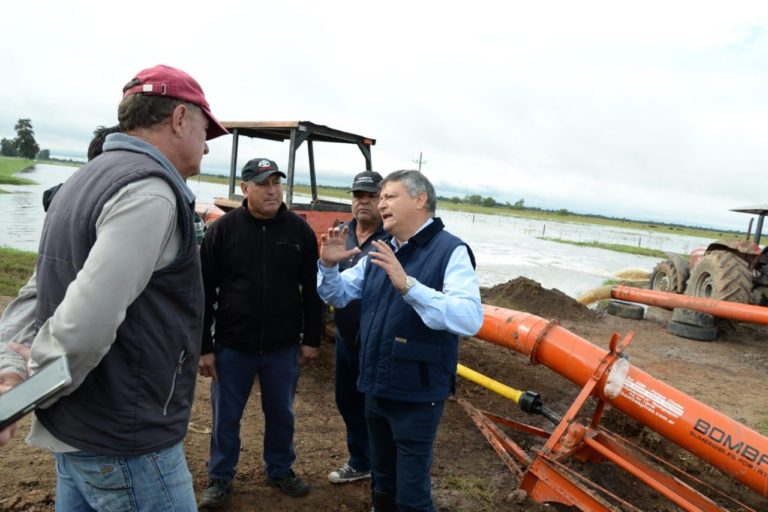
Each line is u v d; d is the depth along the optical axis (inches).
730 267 330.3
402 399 95.2
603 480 142.6
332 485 133.7
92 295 52.6
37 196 1064.2
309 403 181.2
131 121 65.3
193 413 161.8
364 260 119.6
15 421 49.8
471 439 167.9
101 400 60.0
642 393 123.6
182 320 64.9
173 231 61.7
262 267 118.6
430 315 86.6
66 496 67.1
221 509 118.3
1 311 226.8
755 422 192.2
